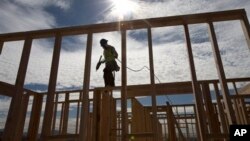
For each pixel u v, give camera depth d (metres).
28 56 3.35
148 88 5.67
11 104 3.01
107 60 5.80
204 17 3.02
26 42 3.41
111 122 5.42
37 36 3.48
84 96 2.84
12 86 5.53
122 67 2.99
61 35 3.38
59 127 7.44
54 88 3.02
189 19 3.05
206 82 5.71
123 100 2.80
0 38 3.56
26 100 6.59
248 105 7.48
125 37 3.19
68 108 7.54
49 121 2.85
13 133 2.88
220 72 2.66
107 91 5.21
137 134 2.63
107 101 5.19
